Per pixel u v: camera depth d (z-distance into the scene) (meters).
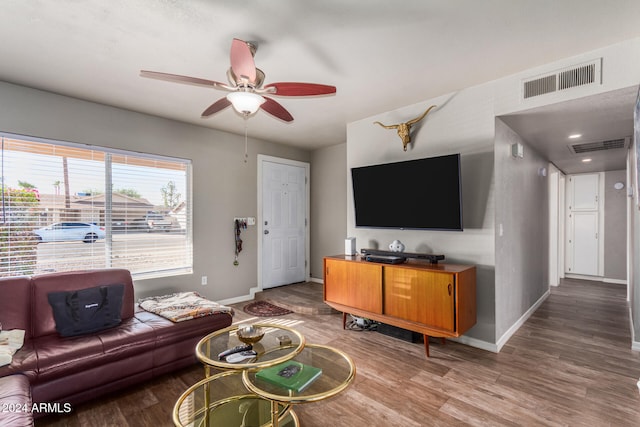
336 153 5.11
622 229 5.60
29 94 2.85
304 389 1.60
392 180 3.25
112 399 2.09
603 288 5.24
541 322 3.54
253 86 2.06
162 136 3.69
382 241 3.60
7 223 2.76
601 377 2.32
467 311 2.64
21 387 1.59
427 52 2.28
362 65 2.46
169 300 3.01
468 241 2.93
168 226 3.77
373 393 2.14
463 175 2.95
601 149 4.05
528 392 2.14
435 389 2.19
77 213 3.12
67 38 2.07
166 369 2.36
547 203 4.77
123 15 1.83
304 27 1.96
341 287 3.29
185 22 1.90
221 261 4.25
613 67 2.20
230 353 1.87
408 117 3.35
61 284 2.43
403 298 2.81
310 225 5.55
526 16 1.86
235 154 4.41
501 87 2.72
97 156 3.25
